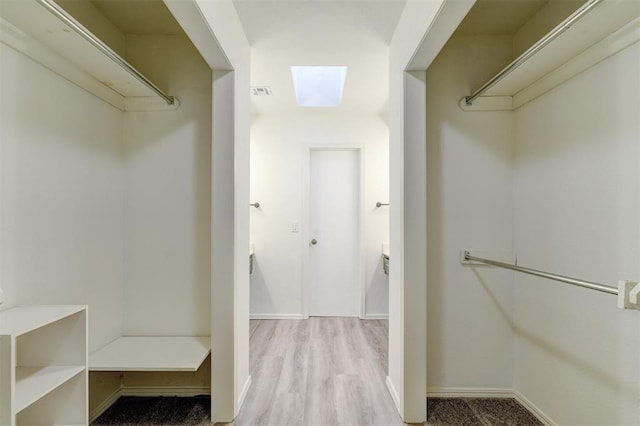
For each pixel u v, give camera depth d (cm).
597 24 120
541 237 171
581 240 145
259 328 307
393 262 193
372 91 272
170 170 197
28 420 131
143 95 194
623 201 126
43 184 141
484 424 167
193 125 197
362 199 330
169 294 197
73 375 128
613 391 130
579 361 146
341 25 179
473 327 193
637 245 121
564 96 154
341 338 283
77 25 118
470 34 196
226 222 168
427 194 194
